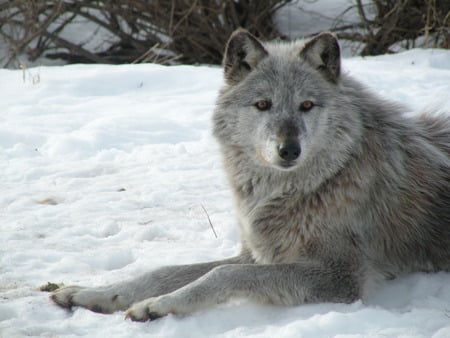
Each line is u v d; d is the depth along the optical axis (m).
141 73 22.16
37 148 16.45
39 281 9.84
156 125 17.88
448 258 10.45
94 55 30.48
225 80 10.52
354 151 9.72
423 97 18.92
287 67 10.08
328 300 9.22
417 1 28.64
